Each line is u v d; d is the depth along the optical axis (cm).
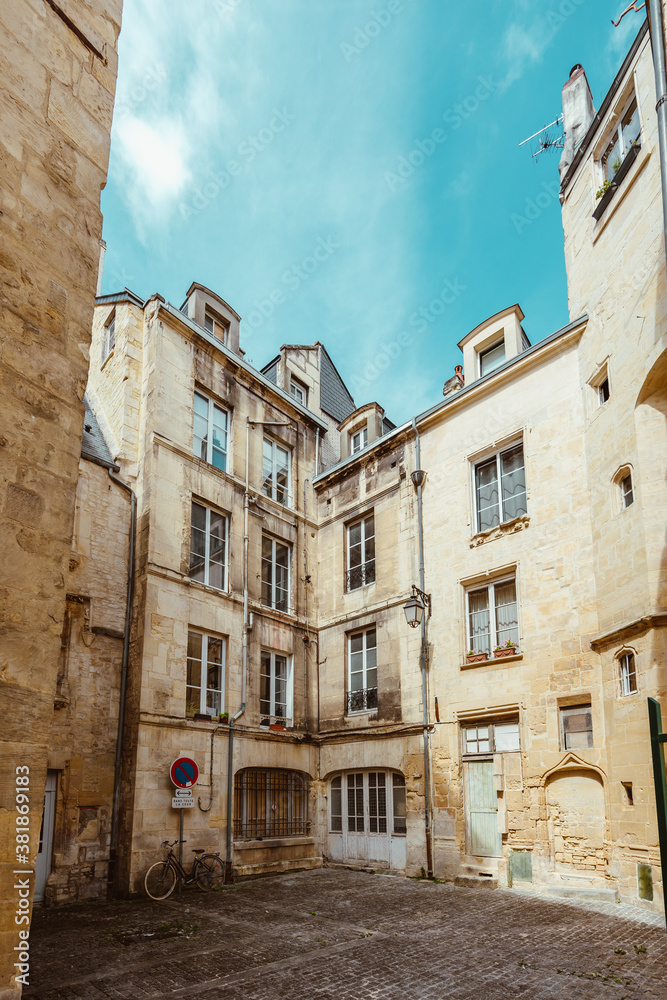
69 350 523
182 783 1179
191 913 952
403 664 1405
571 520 1174
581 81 1466
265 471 1645
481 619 1305
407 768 1334
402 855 1314
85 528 1240
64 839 1078
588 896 980
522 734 1154
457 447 1427
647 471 989
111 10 625
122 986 619
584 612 1114
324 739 1536
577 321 1232
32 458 477
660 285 977
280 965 680
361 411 1825
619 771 984
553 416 1252
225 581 1434
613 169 1217
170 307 1434
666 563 949
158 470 1326
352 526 1661
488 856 1170
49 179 531
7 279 480
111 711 1192
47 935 823
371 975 645
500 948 730
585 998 575
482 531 1333
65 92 561
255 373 1622
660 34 859
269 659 1510
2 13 514
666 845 646
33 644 454
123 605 1262
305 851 1440
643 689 942
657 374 986
